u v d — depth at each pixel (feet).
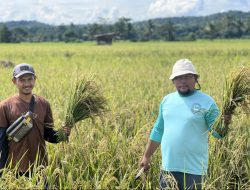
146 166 17.48
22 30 492.13
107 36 321.52
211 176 18.19
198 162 15.87
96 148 20.92
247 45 219.61
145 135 21.07
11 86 45.65
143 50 171.42
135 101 33.19
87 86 18.16
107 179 16.76
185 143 15.67
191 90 16.07
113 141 20.72
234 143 19.74
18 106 16.81
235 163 18.71
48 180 16.70
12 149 16.90
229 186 19.17
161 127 17.07
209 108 15.70
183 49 173.78
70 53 152.35
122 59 120.06
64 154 19.33
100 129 23.16
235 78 16.52
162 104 16.70
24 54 146.61
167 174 16.11
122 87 46.21
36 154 17.20
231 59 109.29
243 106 17.03
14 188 15.80
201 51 155.43
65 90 41.63
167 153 16.14
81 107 18.11
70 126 17.87
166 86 46.16
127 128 24.57
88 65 86.53
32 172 17.33
